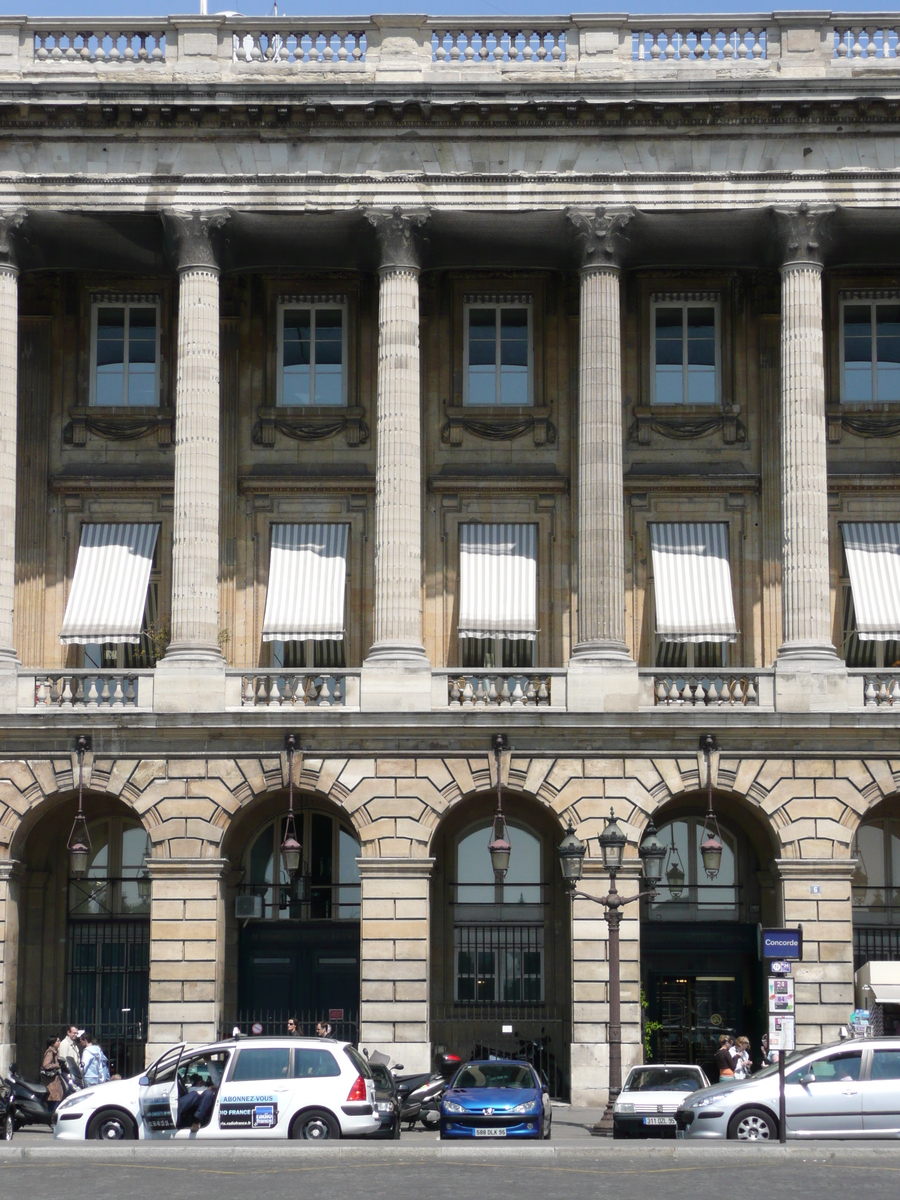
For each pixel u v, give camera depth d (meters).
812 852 54.59
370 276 61.16
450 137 56.97
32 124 56.91
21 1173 34.62
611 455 56.28
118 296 61.56
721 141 57.00
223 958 55.84
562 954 58.19
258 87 56.28
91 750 55.12
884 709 54.72
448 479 60.16
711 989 58.75
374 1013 54.09
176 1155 37.31
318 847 59.25
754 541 60.28
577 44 57.91
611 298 56.81
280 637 59.06
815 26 57.78
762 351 60.78
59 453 60.94
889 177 56.69
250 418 60.91
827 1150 36.81
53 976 58.28
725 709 54.81
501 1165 35.62
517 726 54.84
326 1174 34.12
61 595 60.25
